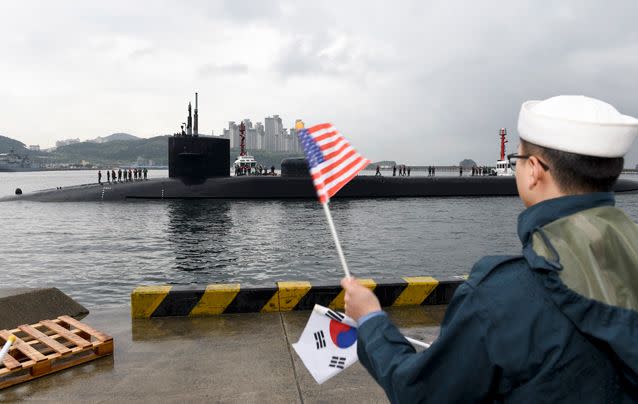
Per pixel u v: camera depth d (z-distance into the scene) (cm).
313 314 214
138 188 4625
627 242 119
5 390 430
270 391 416
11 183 13050
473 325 117
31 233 2686
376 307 148
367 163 173
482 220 3275
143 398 409
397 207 4156
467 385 119
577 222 119
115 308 673
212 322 593
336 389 419
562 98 132
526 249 120
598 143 120
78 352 482
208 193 4606
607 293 111
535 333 111
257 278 1664
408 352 134
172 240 2461
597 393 109
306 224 3048
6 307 620
